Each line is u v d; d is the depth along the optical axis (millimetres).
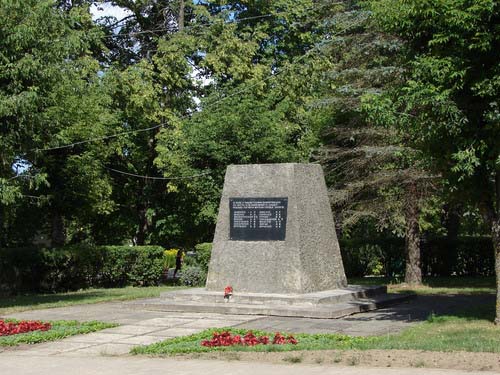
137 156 30750
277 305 15008
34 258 21906
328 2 31797
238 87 27172
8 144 16578
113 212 32875
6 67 16078
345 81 22438
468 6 11523
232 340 10977
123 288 23531
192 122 25547
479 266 29172
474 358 8891
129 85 28125
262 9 32750
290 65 29797
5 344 11328
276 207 16188
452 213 28297
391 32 13281
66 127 21500
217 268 16625
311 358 9344
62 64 17750
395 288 22109
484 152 11969
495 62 11703
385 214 23000
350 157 23938
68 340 11836
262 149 23844
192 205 30141
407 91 12188
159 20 32594
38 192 22594
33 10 16844
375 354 9383
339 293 16000
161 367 9227
